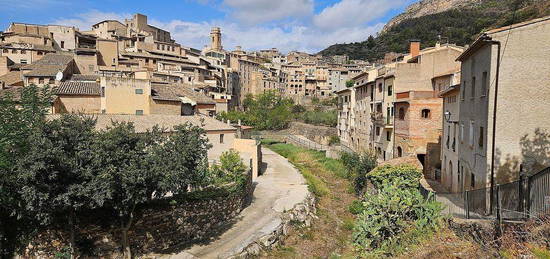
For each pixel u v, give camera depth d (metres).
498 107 17.17
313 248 20.64
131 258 17.00
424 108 32.66
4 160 12.73
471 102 20.66
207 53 113.12
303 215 24.50
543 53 16.81
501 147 17.17
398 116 35.53
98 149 13.48
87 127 14.36
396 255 13.96
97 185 13.38
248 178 27.52
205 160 19.53
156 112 41.19
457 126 24.81
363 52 173.38
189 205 19.80
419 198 15.96
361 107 51.06
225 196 22.61
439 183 29.83
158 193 16.02
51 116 28.27
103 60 76.19
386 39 173.12
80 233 15.97
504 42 17.05
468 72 21.44
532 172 16.78
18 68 63.34
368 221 16.08
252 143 36.94
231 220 22.89
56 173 12.61
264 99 95.94
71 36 88.88
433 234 14.64
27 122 14.33
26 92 15.27
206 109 49.88
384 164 29.61
